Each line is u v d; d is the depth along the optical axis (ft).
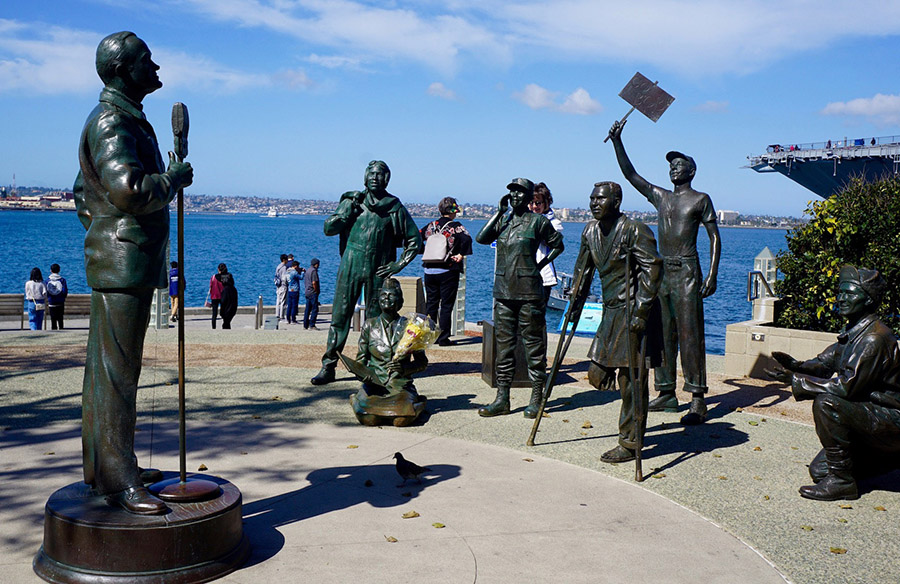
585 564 16.76
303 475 22.30
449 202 49.06
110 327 15.47
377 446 25.53
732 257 318.45
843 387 21.03
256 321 65.57
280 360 41.22
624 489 21.83
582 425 28.99
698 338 29.91
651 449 26.17
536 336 30.22
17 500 19.49
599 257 24.57
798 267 38.78
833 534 18.93
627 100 31.19
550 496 21.04
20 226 602.85
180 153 15.83
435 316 48.14
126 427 15.65
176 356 41.81
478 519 19.19
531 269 29.91
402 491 21.08
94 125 15.08
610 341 24.00
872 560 17.44
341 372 38.04
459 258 47.16
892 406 21.29
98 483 15.62
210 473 22.21
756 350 38.32
